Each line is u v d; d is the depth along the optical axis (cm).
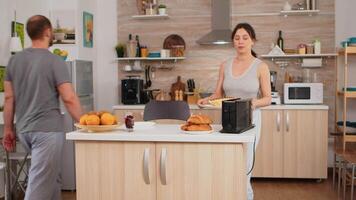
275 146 496
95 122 245
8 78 280
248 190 296
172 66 569
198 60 564
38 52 273
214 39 515
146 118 323
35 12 488
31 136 272
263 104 289
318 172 490
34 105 270
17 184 414
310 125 488
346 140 468
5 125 289
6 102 283
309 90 501
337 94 513
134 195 240
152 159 237
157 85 574
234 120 237
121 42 579
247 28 301
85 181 245
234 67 310
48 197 276
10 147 296
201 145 232
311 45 529
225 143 229
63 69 275
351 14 533
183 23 565
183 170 234
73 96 277
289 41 545
